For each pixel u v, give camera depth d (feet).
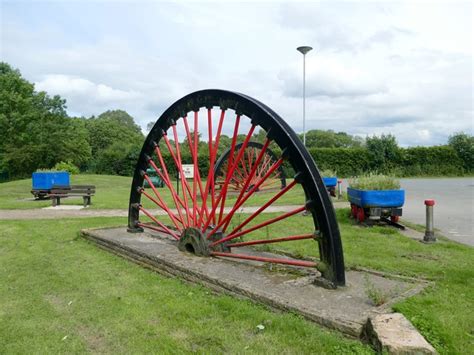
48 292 15.88
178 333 11.92
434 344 9.98
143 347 11.12
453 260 19.77
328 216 14.25
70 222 33.78
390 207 29.91
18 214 40.47
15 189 74.59
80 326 12.64
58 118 144.77
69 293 15.70
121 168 139.03
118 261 20.71
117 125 242.78
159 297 14.92
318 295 13.42
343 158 127.54
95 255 22.11
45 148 136.56
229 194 59.52
